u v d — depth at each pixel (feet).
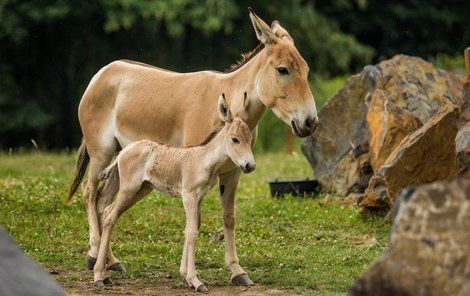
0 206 99.60
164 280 74.64
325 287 72.02
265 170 138.82
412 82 111.04
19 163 145.89
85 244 87.45
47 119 204.44
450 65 219.61
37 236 89.51
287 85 71.82
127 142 80.79
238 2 210.18
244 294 69.67
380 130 101.50
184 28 209.05
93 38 209.56
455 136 90.07
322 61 220.02
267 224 98.12
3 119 203.31
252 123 74.90
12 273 44.04
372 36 258.16
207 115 74.43
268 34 72.79
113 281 74.08
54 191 108.78
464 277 43.09
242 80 74.59
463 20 255.09
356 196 106.93
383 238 90.58
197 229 71.46
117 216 73.05
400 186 91.66
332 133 112.57
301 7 218.59
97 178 81.92
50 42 207.62
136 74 81.30
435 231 43.88
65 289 70.54
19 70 208.95
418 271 43.75
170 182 71.72
